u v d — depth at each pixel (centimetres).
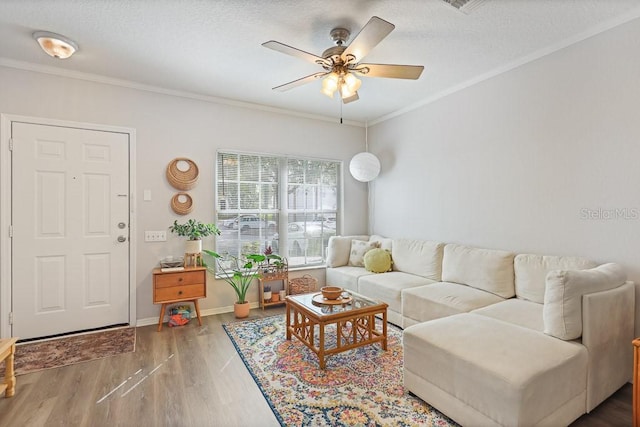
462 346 179
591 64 240
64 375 230
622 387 211
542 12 215
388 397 203
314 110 426
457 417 173
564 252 260
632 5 209
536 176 277
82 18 220
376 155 470
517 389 146
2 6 206
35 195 290
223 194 385
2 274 277
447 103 359
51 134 296
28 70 288
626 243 225
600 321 188
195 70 303
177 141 354
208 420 182
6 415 186
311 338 252
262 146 406
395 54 275
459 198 347
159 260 342
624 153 224
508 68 295
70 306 304
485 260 295
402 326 311
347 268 418
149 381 223
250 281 381
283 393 208
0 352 190
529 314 228
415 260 368
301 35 244
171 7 208
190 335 304
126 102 329
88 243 311
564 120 257
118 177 324
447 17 221
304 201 445
